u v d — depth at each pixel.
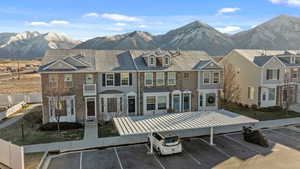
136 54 29.02
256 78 31.11
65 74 23.83
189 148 17.27
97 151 16.73
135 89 26.12
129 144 18.12
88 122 24.17
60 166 14.16
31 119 25.39
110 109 25.42
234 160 14.96
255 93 31.41
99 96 24.84
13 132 21.00
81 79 24.30
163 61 26.95
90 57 26.69
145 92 25.97
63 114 23.92
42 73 23.09
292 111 29.91
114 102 25.45
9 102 35.31
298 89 34.53
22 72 89.75
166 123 17.06
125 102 25.83
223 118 18.38
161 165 14.31
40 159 14.87
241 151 16.52
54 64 23.41
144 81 26.28
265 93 31.42
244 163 14.48
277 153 16.03
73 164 14.48
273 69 31.33
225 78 36.62
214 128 22.11
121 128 15.75
